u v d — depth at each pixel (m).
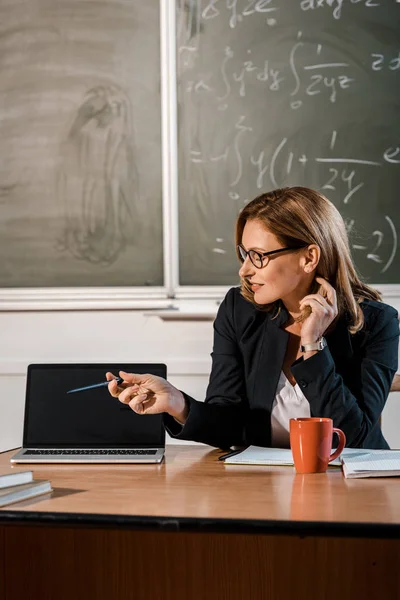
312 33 2.83
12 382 2.98
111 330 2.94
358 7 2.81
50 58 2.95
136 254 2.94
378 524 0.98
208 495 1.16
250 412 1.69
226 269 2.90
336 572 1.32
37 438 1.55
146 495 1.16
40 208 2.97
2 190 2.99
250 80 2.86
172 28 2.86
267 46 2.85
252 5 2.85
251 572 1.35
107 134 2.93
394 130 2.82
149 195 2.92
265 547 1.34
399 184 2.83
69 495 1.17
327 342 1.67
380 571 1.31
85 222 2.96
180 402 1.53
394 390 1.86
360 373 1.67
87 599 1.39
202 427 1.54
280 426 1.64
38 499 1.14
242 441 1.64
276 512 1.05
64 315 2.96
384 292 2.82
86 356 2.95
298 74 2.84
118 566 1.38
